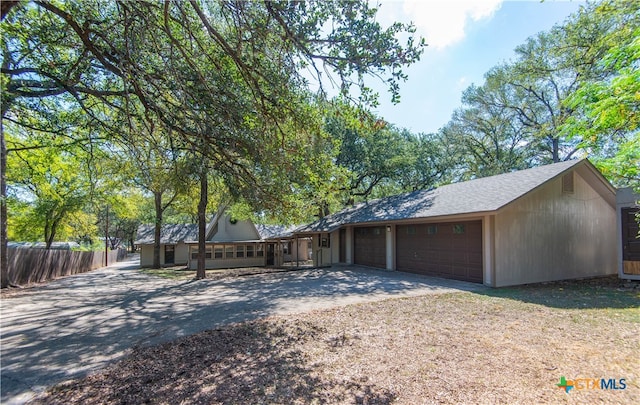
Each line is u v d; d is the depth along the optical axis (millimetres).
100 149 11180
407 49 4262
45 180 16938
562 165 11383
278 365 4211
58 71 6418
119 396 3488
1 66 6906
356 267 17109
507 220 10352
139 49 4996
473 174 28016
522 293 8914
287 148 5848
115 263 34281
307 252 27812
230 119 5477
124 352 4941
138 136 5930
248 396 3389
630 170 6152
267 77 4977
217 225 23922
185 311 7762
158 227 23938
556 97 21484
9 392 3654
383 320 6270
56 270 17531
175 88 5406
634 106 4844
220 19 5586
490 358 4227
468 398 3211
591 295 8578
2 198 8688
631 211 10930
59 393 3607
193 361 4457
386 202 17766
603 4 6438
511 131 26094
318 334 5504
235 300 8953
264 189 6531
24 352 5000
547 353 4363
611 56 5082
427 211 12430
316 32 4203
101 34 4492
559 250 11383
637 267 10789
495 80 22688
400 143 23250
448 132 27172
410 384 3549
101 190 20531
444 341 4938
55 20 5691
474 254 11062
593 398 3178
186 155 7195
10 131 12156
